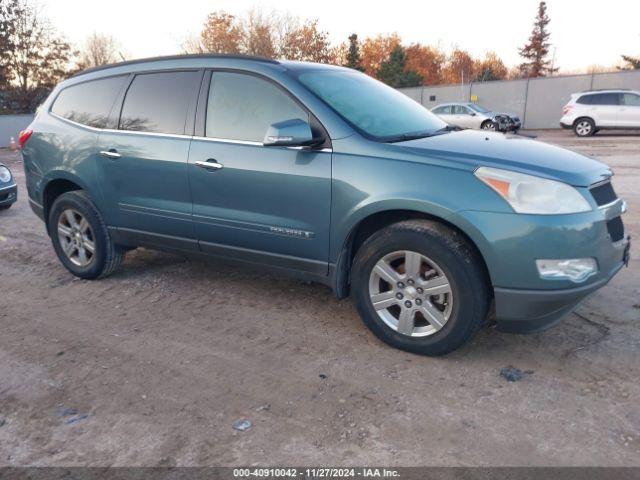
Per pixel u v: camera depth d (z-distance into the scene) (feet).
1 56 114.73
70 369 11.29
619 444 8.59
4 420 9.62
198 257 14.40
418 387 10.32
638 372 10.62
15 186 26.71
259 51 135.33
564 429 8.98
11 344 12.48
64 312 14.26
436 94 99.30
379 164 11.10
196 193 13.42
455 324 10.78
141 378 10.87
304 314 13.71
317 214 11.84
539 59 204.03
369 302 11.78
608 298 14.17
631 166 38.06
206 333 12.82
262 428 9.19
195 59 13.98
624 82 82.99
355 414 9.52
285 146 11.57
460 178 10.44
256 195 12.51
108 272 16.31
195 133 13.48
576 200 10.15
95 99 15.61
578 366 10.93
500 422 9.21
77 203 15.74
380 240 11.33
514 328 10.80
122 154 14.53
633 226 21.29
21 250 19.99
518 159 10.69
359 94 13.42
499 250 10.08
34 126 16.99
